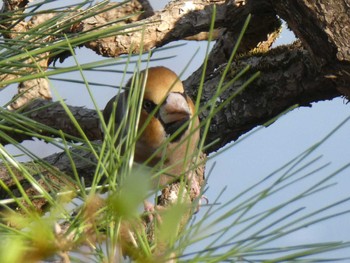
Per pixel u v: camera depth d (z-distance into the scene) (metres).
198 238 3.22
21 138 7.45
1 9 6.85
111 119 3.70
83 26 7.66
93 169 7.85
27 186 6.51
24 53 4.15
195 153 3.67
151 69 7.67
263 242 3.16
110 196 3.11
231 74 8.42
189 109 7.47
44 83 8.45
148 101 7.44
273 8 7.61
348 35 6.30
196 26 8.35
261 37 8.59
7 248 2.28
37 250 2.62
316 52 6.57
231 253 3.17
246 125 8.38
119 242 3.22
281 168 3.28
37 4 4.84
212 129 8.34
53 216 3.01
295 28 6.67
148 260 2.98
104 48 7.68
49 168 3.78
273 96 8.11
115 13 8.10
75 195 3.56
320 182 3.15
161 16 8.25
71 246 2.86
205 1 8.44
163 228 2.60
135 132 3.70
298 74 7.90
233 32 8.64
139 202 2.69
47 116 8.37
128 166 3.51
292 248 3.15
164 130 7.36
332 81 7.01
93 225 3.08
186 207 3.27
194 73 9.05
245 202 3.26
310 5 6.35
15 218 2.85
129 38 7.75
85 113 8.48
